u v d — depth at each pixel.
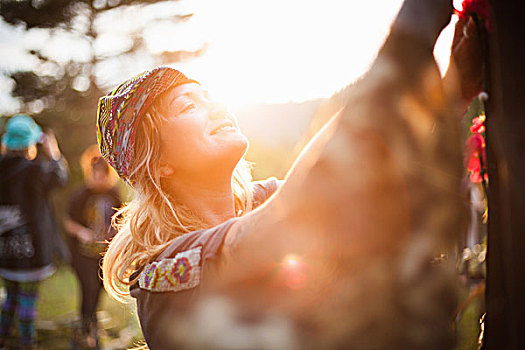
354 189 0.46
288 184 0.50
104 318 5.11
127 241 0.93
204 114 0.95
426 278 0.47
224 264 0.55
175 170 0.94
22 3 18.30
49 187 4.80
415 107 0.46
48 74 18.45
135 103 0.94
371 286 0.47
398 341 0.47
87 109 17.73
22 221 4.65
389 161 0.46
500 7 0.49
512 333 0.48
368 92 0.47
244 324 0.52
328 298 0.48
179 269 0.60
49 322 5.46
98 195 4.80
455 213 0.47
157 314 0.62
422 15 0.48
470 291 0.51
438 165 0.47
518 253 0.48
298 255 0.49
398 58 0.47
